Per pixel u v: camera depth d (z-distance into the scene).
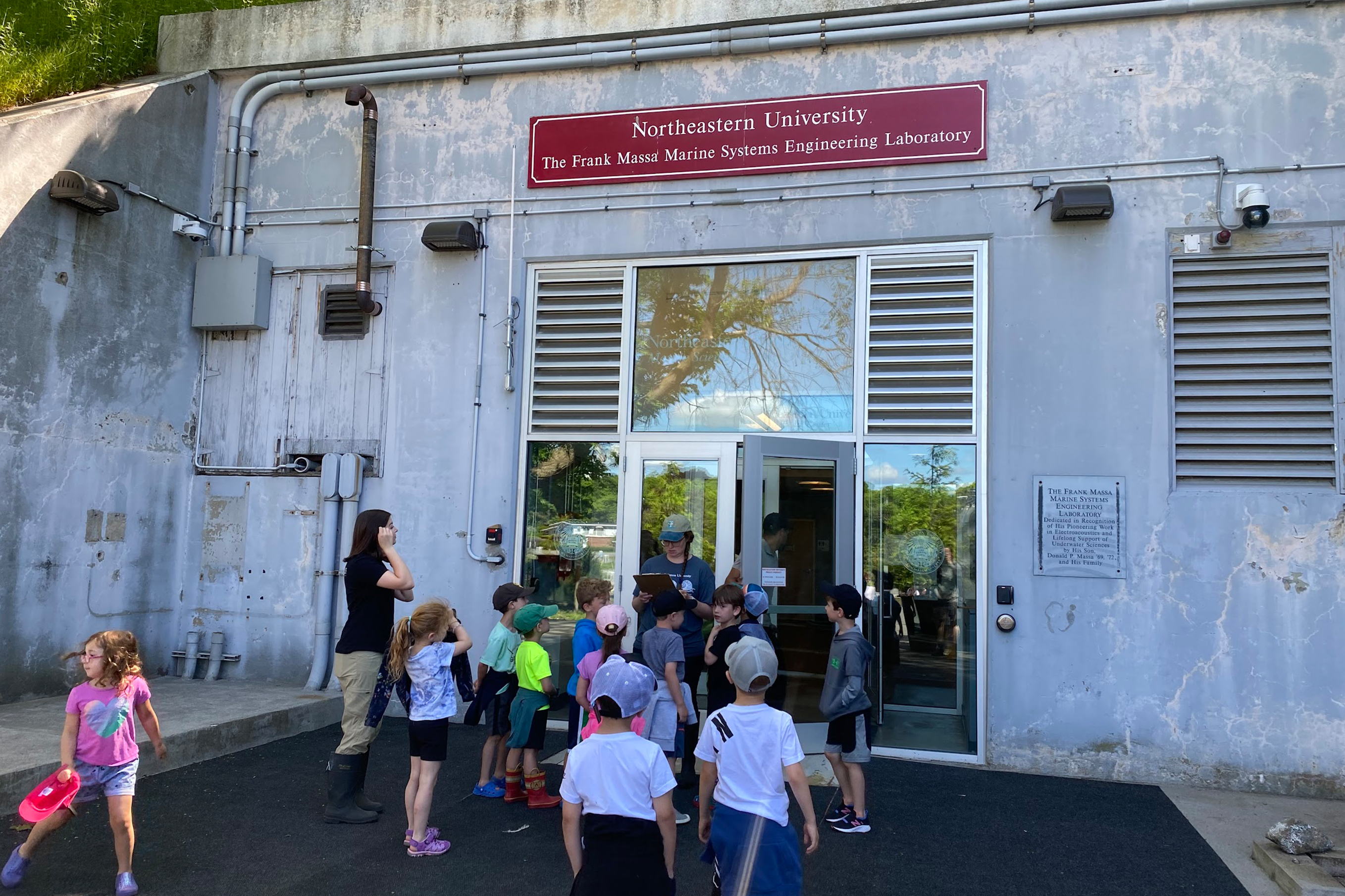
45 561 7.20
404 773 6.16
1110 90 6.82
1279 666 6.16
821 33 7.28
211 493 8.45
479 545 7.75
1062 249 6.79
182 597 8.41
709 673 5.80
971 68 7.07
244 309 8.36
